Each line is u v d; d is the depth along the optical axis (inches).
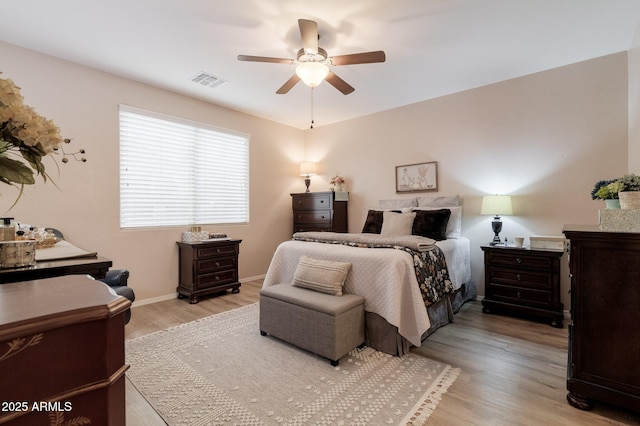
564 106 126.6
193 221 161.0
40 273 45.7
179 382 76.3
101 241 127.6
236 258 163.0
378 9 89.7
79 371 24.2
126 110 134.5
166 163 149.9
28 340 21.8
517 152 137.6
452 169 156.0
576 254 67.1
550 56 119.1
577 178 124.3
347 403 68.0
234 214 180.5
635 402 59.9
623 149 115.3
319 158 214.1
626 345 61.5
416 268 94.4
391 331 91.0
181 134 155.8
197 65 123.2
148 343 98.5
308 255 110.7
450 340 101.2
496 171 143.1
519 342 99.5
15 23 95.3
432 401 68.5
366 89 149.9
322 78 103.1
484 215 146.3
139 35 102.1
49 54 114.3
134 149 138.7
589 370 65.1
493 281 127.5
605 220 65.1
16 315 22.5
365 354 91.4
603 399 63.2
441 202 153.4
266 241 197.3
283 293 97.4
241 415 64.2
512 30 101.2
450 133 156.5
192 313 128.3
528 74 134.3
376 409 65.9
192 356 89.8
